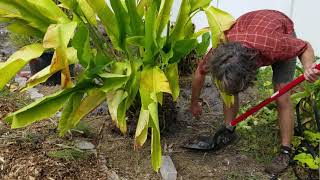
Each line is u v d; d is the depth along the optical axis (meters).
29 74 4.43
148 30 2.75
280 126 2.96
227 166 3.00
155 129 2.57
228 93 2.54
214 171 2.94
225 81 2.46
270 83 3.76
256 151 3.14
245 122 3.28
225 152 3.15
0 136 3.16
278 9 4.31
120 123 2.79
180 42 2.87
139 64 2.91
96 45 2.99
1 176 2.82
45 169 2.80
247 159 3.07
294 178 2.88
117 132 3.28
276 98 2.79
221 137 3.14
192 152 3.14
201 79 2.91
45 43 2.46
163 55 2.86
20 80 4.25
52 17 2.91
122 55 3.17
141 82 2.76
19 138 3.12
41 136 3.19
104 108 3.61
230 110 3.10
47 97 2.69
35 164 2.83
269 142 3.21
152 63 2.90
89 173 2.84
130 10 2.84
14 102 3.73
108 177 2.82
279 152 3.04
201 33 3.13
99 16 2.83
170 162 2.97
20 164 2.85
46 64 4.11
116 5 2.77
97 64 2.79
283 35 2.65
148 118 2.67
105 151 3.09
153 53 2.88
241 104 3.75
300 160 2.73
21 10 2.86
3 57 4.88
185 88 4.08
